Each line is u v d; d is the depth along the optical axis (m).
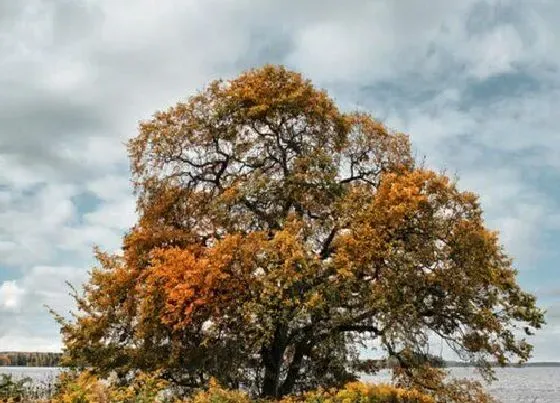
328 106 23.39
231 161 23.61
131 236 22.08
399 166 23.08
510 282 20.22
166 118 23.72
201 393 14.55
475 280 19.39
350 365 21.97
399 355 20.14
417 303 19.59
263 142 23.20
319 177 21.97
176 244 22.36
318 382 22.22
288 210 22.98
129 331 21.25
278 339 21.44
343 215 20.78
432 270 19.44
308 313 18.70
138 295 20.27
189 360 19.89
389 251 18.58
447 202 19.88
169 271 19.20
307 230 21.06
